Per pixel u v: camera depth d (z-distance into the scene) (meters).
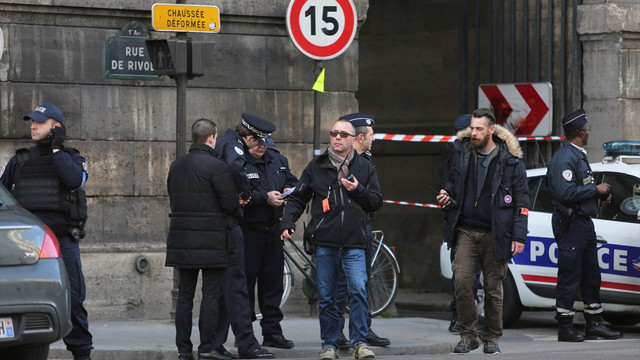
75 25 24.05
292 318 25.06
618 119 29.53
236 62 25.41
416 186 35.09
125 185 24.53
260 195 19.48
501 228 18.56
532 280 24.41
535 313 29.59
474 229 18.95
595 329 22.55
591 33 29.72
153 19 21.67
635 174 23.42
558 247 22.22
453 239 19.16
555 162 22.17
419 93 35.12
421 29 35.00
